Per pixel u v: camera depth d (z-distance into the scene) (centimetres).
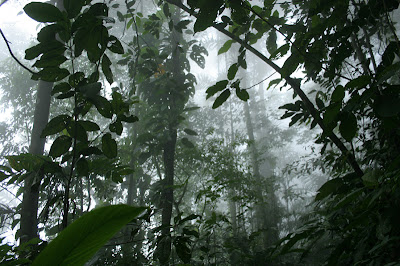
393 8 127
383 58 113
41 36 123
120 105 146
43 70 130
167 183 319
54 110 485
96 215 31
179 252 155
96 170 175
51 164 147
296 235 93
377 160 157
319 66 143
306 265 396
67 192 129
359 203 100
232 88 135
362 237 96
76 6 122
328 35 141
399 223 77
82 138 137
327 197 112
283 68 136
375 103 70
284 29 151
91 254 32
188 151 458
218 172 472
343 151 136
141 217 152
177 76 373
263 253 329
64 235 31
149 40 397
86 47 126
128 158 437
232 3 133
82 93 119
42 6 118
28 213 235
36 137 282
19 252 132
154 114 370
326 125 79
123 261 259
